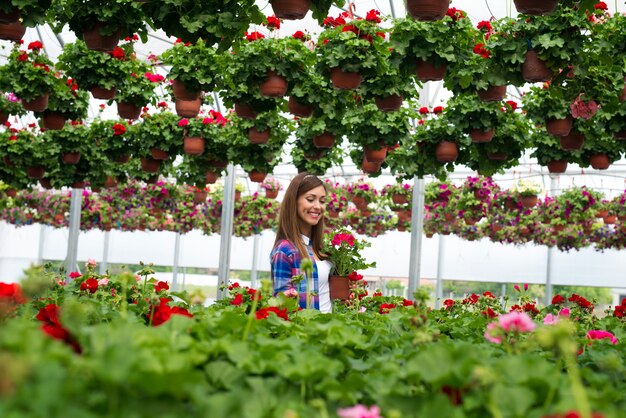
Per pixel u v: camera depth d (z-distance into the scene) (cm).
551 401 125
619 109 499
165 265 1853
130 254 1886
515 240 1387
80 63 527
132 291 318
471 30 423
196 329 157
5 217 1625
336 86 459
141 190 1292
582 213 1209
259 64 470
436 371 124
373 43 445
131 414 96
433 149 629
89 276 392
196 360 126
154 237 1869
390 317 264
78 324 140
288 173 1534
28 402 87
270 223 1420
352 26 448
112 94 551
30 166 809
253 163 697
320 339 182
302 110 516
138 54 973
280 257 334
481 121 545
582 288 1580
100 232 1933
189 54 495
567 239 1342
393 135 581
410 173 692
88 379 104
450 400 124
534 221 1308
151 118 702
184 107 557
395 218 1383
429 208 1337
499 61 418
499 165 610
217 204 1416
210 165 734
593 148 619
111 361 96
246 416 111
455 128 593
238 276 1892
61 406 88
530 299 436
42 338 107
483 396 115
